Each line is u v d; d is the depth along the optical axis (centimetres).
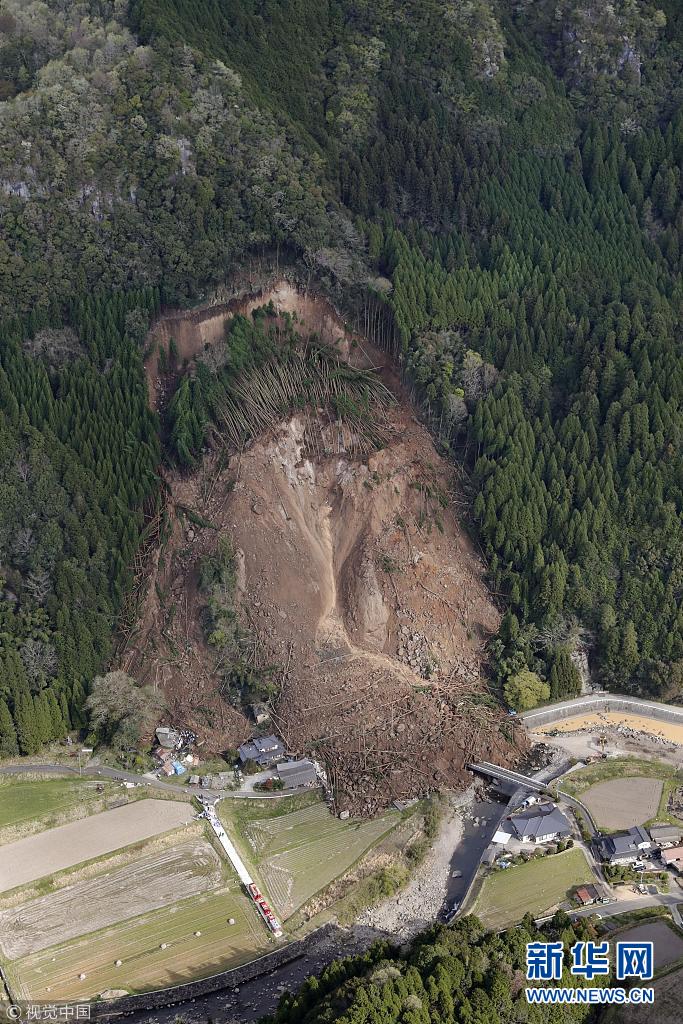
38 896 15838
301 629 19100
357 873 16012
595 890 15112
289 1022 12875
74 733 18788
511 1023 12662
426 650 18962
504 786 17375
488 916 14812
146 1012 13888
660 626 19125
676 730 18338
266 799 17388
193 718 18700
